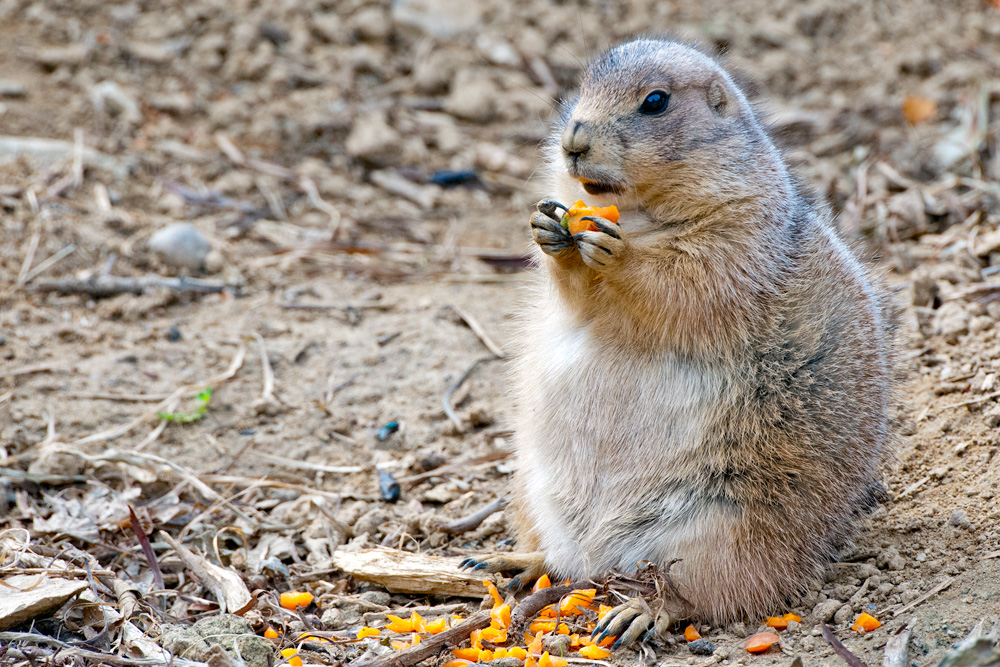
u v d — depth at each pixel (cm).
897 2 2117
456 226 1594
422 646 735
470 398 1169
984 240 1278
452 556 921
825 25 2044
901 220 1398
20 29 1802
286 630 803
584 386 825
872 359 833
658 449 804
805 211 897
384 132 1736
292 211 1578
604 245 761
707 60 862
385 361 1230
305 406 1148
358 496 1021
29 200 1435
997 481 879
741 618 792
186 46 1852
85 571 829
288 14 1955
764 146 841
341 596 860
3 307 1259
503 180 1717
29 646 728
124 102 1691
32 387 1127
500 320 1311
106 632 755
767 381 795
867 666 684
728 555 780
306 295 1365
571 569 855
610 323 816
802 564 804
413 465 1058
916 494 908
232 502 1001
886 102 1798
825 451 795
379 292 1383
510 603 809
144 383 1159
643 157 786
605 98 801
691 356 798
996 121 1631
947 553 814
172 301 1324
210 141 1692
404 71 1928
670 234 798
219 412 1129
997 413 949
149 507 963
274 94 1805
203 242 1406
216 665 691
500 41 1961
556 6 2041
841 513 818
